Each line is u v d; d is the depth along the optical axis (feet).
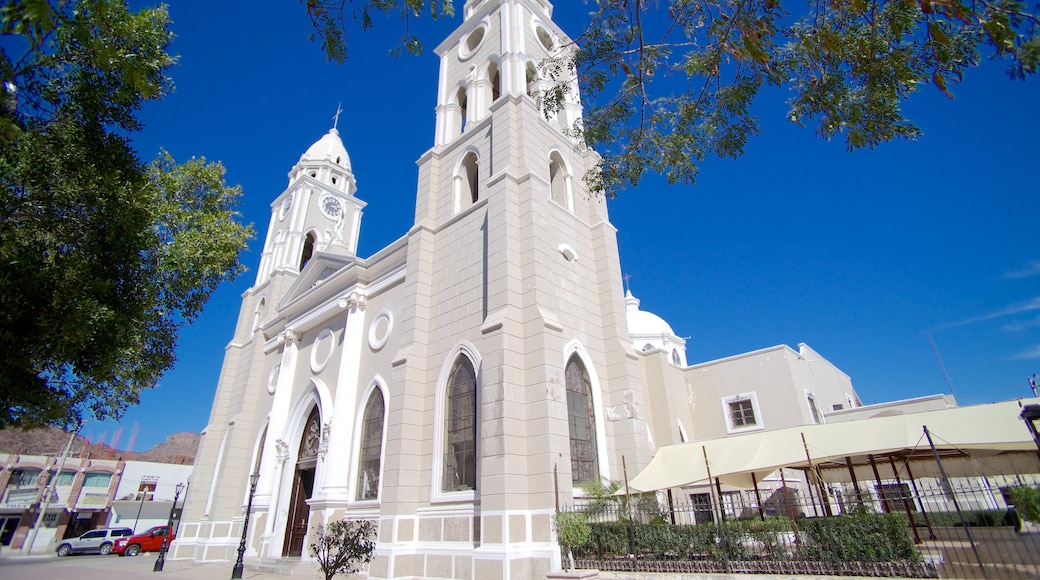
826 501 41.16
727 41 31.53
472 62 88.17
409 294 68.03
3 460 156.15
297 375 87.92
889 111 30.50
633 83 37.29
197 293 48.34
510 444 48.73
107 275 32.81
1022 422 37.55
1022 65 21.45
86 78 30.53
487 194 67.05
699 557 42.57
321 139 139.54
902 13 27.22
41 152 28.32
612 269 71.15
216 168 53.57
